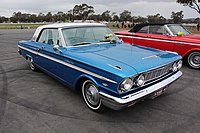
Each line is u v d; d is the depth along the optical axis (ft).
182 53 21.40
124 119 10.60
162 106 12.06
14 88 15.12
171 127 9.80
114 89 9.12
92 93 11.08
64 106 12.12
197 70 20.61
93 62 10.32
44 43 15.84
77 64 11.28
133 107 11.93
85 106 12.08
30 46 17.63
